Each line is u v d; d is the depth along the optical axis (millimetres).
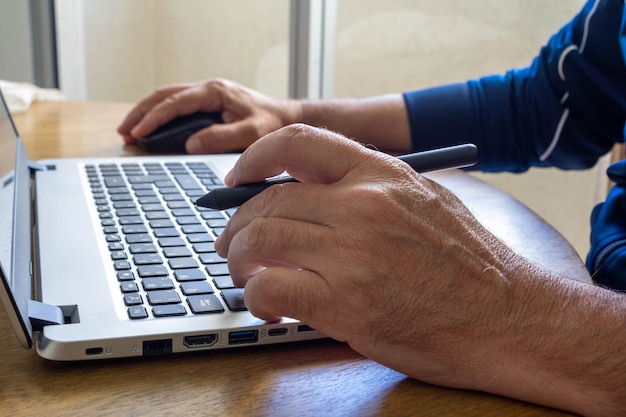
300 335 463
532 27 1562
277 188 457
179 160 876
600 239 680
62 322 439
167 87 1005
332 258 427
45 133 1057
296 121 994
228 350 456
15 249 467
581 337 427
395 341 427
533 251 623
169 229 610
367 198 427
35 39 2023
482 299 430
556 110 936
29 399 389
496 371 422
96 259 532
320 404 403
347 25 1729
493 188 811
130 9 2277
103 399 393
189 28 2203
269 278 432
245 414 387
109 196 704
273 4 1849
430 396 421
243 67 2014
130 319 444
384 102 1001
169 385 411
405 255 423
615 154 1378
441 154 508
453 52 1696
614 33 861
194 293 481
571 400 416
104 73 2242
